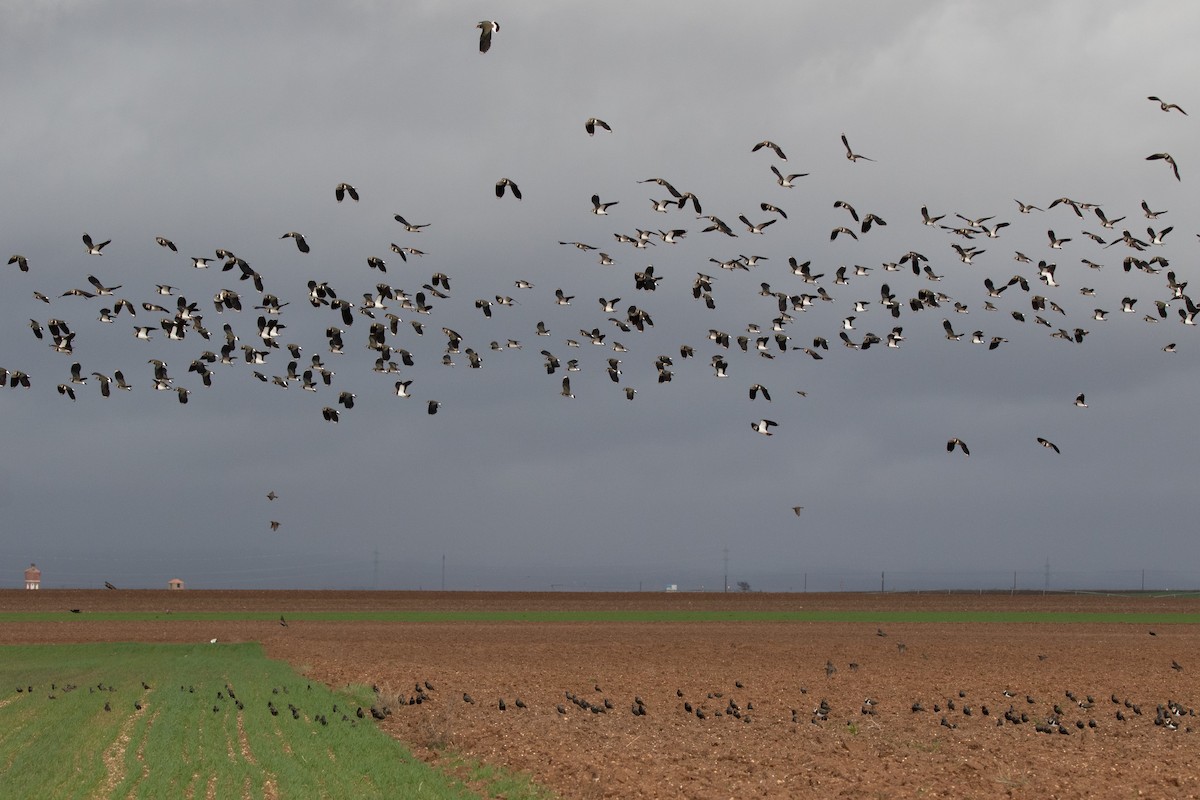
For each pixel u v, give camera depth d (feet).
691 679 173.68
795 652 234.38
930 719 131.64
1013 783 90.27
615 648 241.76
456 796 80.48
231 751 100.17
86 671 177.99
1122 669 201.67
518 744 103.55
